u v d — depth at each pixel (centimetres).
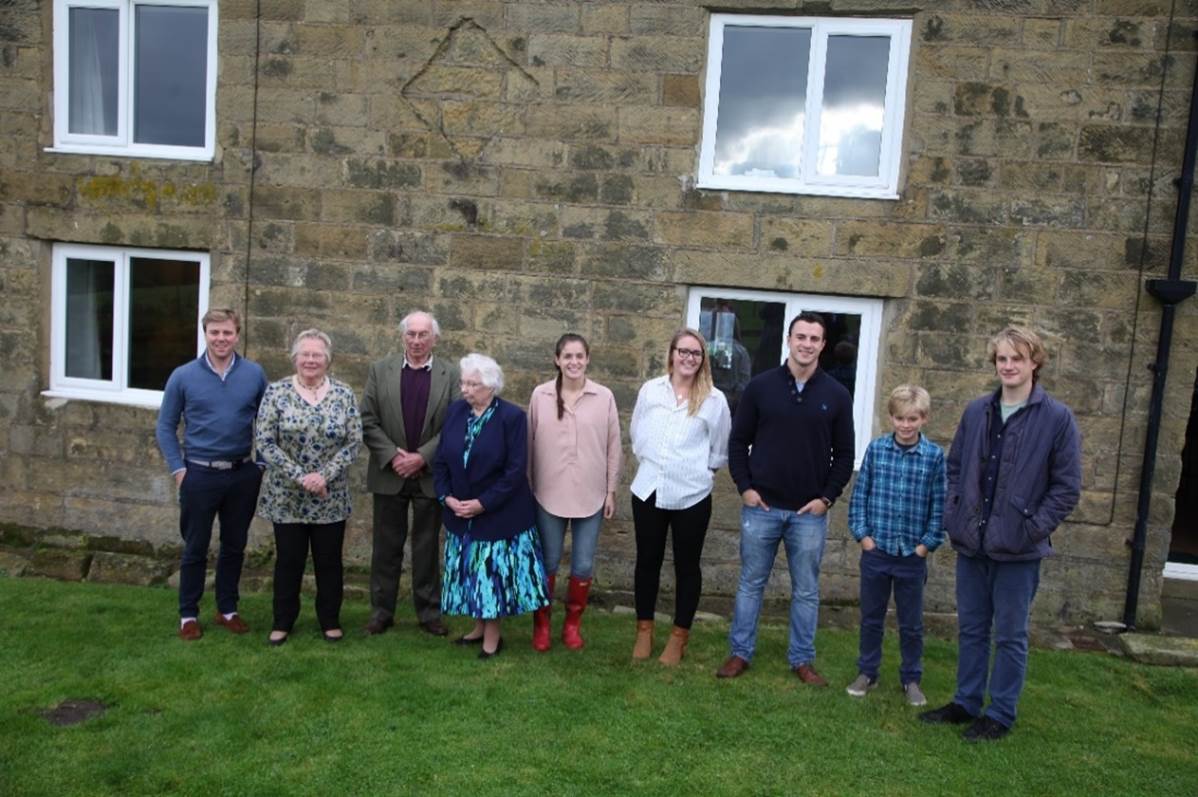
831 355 616
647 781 377
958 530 423
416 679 464
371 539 645
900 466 450
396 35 616
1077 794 383
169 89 654
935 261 589
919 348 595
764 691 467
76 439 668
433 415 517
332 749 392
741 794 371
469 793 363
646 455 490
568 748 401
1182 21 559
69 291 676
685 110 600
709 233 604
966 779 389
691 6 594
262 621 543
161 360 672
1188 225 571
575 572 514
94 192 650
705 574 623
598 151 609
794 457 462
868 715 444
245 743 395
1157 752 425
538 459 509
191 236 645
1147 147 569
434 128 620
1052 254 580
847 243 595
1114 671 522
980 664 437
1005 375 403
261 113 631
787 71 606
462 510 475
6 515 680
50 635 507
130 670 463
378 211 629
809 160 604
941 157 583
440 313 630
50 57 651
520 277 622
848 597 614
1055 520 399
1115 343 581
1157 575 588
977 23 573
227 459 503
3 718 408
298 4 622
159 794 356
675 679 478
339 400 496
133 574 625
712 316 623
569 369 496
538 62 608
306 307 641
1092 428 587
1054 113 573
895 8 579
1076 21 566
